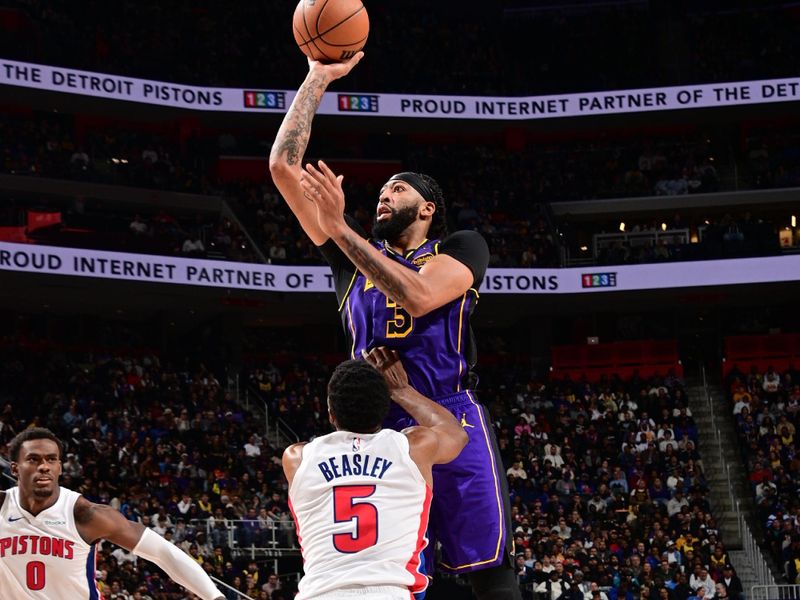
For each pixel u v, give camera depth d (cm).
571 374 3544
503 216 3650
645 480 2805
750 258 3306
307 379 3250
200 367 3180
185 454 2619
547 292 3316
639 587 2295
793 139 3781
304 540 438
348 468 439
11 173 3216
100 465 2455
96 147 3478
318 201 477
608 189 3688
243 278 3159
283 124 550
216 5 3881
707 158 3806
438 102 3575
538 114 3597
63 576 585
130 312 3422
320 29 545
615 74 3988
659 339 3591
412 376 525
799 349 3453
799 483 2753
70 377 2888
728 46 3997
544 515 2567
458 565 520
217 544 2281
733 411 3222
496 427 3008
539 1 4272
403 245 552
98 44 3591
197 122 3625
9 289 3102
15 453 589
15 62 3155
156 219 3269
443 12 4253
